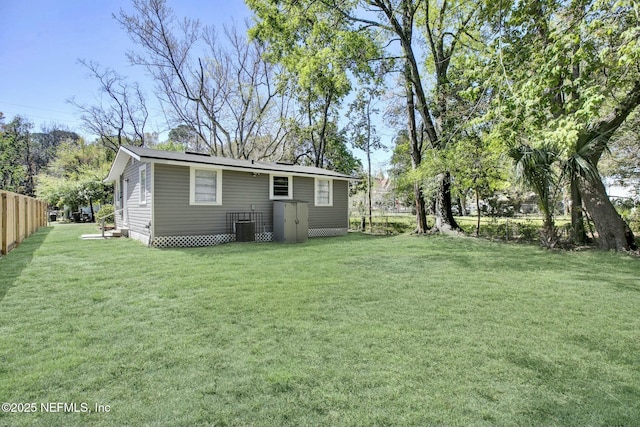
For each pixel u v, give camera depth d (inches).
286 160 888.9
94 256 286.8
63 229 564.7
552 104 199.2
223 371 92.4
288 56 575.5
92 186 848.9
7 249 293.9
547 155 332.8
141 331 121.3
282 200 464.4
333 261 274.2
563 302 161.3
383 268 246.1
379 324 129.5
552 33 195.3
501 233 462.0
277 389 83.7
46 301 157.3
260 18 561.6
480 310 148.4
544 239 361.1
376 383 86.7
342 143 817.5
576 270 241.9
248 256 297.9
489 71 235.9
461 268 247.9
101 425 70.4
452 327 127.2
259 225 450.3
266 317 136.7
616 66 197.2
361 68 491.2
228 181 419.8
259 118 886.4
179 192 376.5
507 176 400.8
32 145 1467.8
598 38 193.0
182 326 126.4
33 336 116.0
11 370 92.5
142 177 399.9
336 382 87.0
